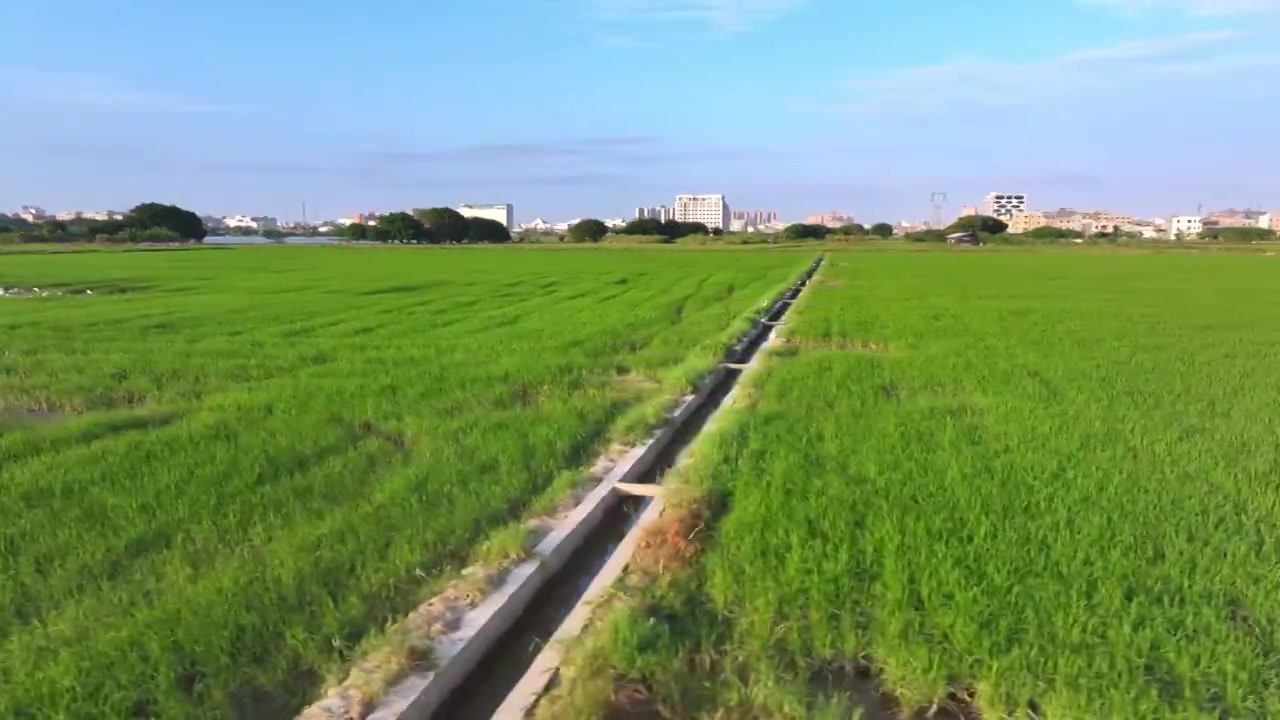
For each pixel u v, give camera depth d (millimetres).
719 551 6430
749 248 107125
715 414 12062
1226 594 5676
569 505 7660
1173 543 6469
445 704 4855
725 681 4758
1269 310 27234
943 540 6449
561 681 4773
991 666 4734
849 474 8297
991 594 5523
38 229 106438
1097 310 27031
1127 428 10367
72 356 16219
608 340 18688
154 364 15203
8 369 14727
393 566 6035
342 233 154500
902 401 12297
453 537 6684
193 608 5297
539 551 6582
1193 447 9445
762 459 8922
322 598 5516
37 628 5195
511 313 25312
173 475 8109
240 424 10281
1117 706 4336
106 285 36000
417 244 127875
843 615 5312
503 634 5629
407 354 16484
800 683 4703
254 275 44750
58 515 7039
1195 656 4848
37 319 22594
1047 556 6152
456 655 5016
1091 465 8602
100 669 4664
